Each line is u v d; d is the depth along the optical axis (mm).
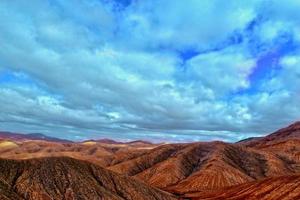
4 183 94062
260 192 130875
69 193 99625
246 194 135125
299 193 116188
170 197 129625
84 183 105750
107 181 115062
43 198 94062
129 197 112875
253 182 146500
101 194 105062
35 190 95562
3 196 85938
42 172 103125
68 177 105375
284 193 121062
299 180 124312
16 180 97938
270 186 131250
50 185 99938
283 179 131750
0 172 98188
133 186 119125
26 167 103562
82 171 112000
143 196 116875
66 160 112938
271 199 121625
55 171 105562
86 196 101312
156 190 128875
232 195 141250
